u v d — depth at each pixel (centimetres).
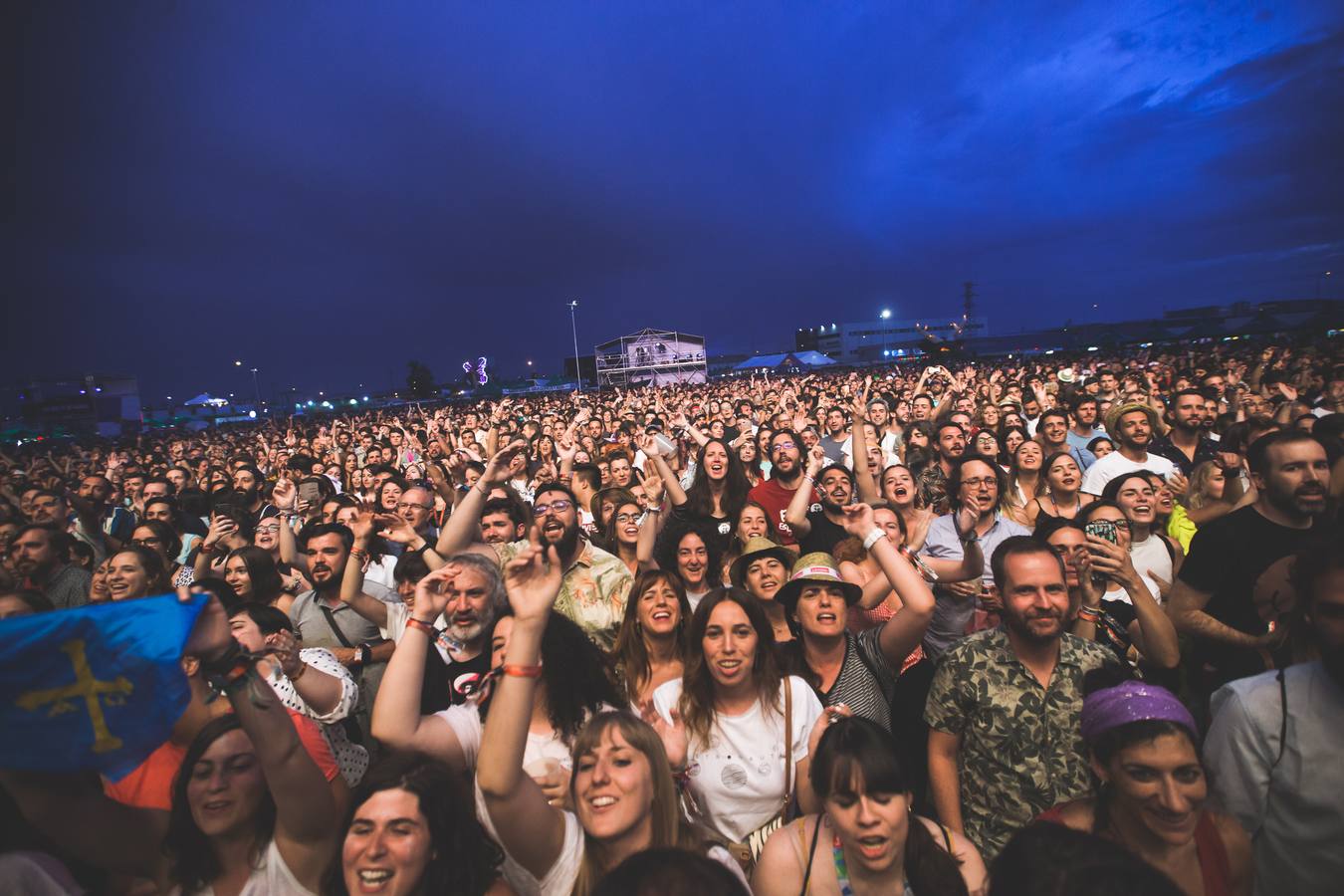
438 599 267
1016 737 290
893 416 1172
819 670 365
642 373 7131
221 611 206
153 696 185
